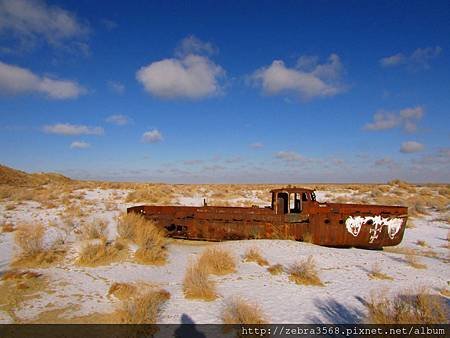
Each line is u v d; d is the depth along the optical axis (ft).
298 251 44.01
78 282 31.32
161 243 44.68
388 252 49.21
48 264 35.63
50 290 29.35
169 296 28.45
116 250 39.11
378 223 49.93
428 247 56.24
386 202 107.65
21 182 160.45
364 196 128.98
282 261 39.81
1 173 158.51
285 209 53.52
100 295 28.73
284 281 32.99
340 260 41.47
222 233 51.39
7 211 74.38
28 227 49.37
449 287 33.27
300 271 34.19
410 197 124.57
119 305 26.22
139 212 54.54
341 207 50.34
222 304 26.96
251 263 38.19
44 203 87.92
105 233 48.26
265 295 29.22
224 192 145.79
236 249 44.01
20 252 39.55
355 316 25.49
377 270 37.09
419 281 34.68
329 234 49.55
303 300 28.40
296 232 50.03
